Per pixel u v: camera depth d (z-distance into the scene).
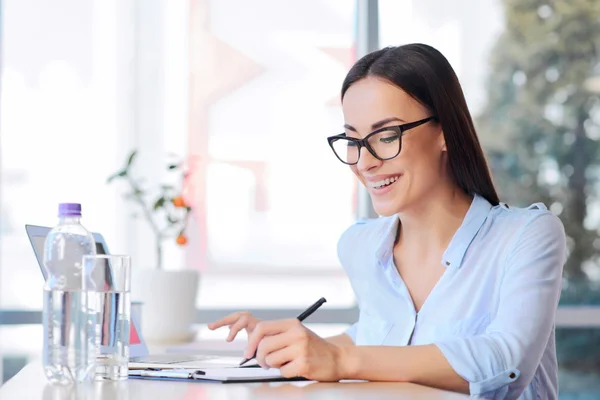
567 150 4.24
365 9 4.07
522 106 4.23
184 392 1.38
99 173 4.02
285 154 4.11
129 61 4.04
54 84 4.00
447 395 1.37
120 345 1.56
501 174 4.23
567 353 4.12
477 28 4.19
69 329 1.50
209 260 4.09
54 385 1.48
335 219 4.12
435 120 1.96
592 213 4.23
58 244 1.57
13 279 3.99
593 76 4.24
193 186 4.07
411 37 4.12
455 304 1.97
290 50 4.12
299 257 4.12
